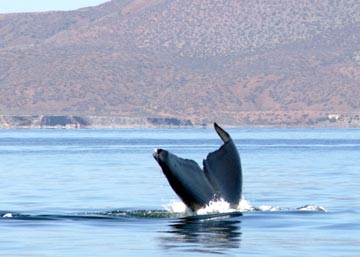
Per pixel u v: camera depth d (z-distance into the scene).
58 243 76.12
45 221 89.25
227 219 84.50
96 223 87.31
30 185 147.50
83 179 164.12
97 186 144.62
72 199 120.69
